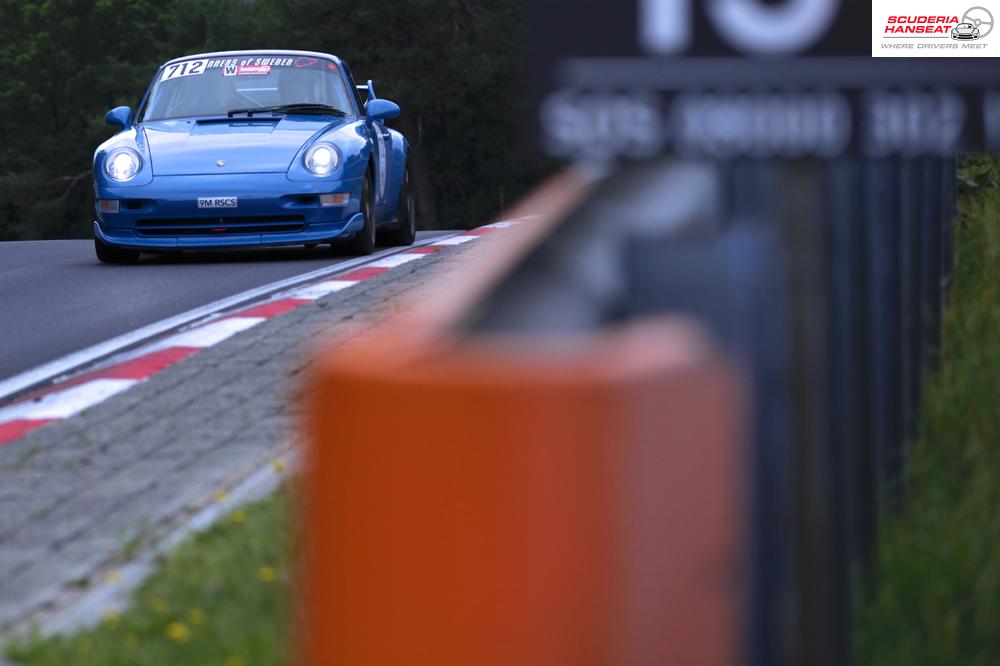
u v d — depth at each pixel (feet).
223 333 80.69
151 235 124.16
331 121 132.57
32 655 33.88
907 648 29.89
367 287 97.19
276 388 64.59
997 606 31.35
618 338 14.65
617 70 20.52
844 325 30.12
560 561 13.70
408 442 13.87
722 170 20.25
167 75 138.31
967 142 20.86
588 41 20.56
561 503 13.67
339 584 14.35
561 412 13.61
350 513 14.21
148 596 37.35
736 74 20.68
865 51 20.79
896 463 40.68
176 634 33.76
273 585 35.58
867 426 33.73
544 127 20.49
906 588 32.71
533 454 13.64
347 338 75.82
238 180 122.42
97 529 44.70
